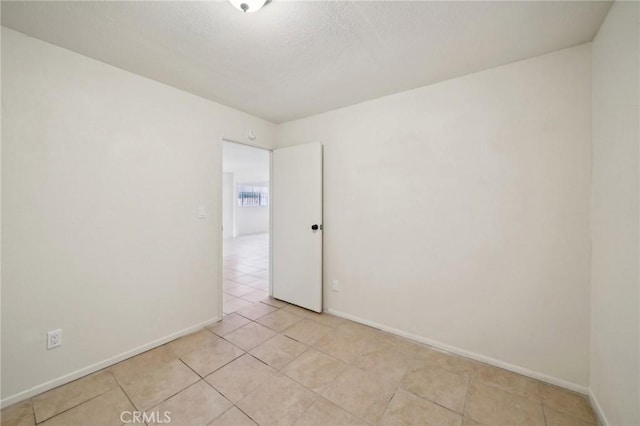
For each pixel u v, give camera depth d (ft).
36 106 5.33
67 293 5.76
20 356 5.21
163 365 6.36
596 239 5.12
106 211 6.30
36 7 4.47
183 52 5.84
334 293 9.35
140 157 6.87
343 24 4.92
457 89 6.87
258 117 10.07
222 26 4.98
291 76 6.89
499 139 6.32
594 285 5.21
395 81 7.13
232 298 11.02
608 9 4.49
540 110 5.86
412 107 7.57
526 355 6.06
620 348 4.16
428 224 7.33
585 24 4.88
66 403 5.13
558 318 5.72
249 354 6.84
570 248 5.59
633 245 3.83
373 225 8.36
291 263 10.19
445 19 4.78
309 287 9.61
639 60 3.67
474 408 5.07
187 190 7.88
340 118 9.09
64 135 5.69
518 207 6.12
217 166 8.65
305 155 9.64
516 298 6.17
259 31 5.14
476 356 6.66
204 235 8.32
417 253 7.53
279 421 4.74
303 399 5.27
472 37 5.29
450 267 7.02
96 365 6.13
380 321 8.27
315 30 5.10
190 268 7.97
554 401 5.25
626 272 4.01
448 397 5.35
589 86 5.38
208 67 6.46
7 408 4.99
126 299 6.64
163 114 7.31
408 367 6.33
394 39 5.38
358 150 8.65
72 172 5.80
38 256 5.39
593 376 5.21
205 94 8.00
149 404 5.12
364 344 7.37
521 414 4.93
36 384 5.36
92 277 6.10
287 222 10.30
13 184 5.11
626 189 4.03
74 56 5.81
